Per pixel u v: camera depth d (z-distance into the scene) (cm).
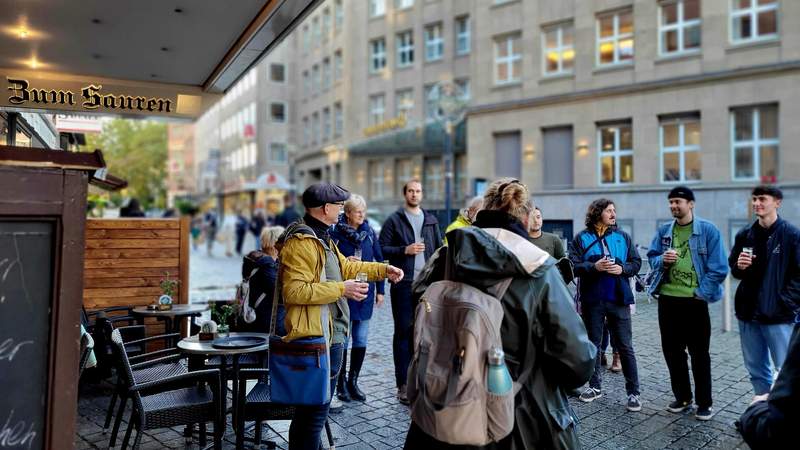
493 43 2389
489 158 2370
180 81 738
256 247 2556
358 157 3488
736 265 481
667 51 1955
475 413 249
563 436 276
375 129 3006
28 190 234
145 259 746
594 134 2092
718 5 1822
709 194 1738
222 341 447
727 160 1802
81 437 479
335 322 380
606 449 445
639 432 479
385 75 3316
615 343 541
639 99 1981
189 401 407
